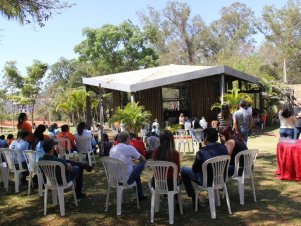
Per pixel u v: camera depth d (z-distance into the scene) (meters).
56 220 5.35
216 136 5.31
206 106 22.55
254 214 5.22
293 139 7.70
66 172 5.73
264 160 9.48
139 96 20.89
